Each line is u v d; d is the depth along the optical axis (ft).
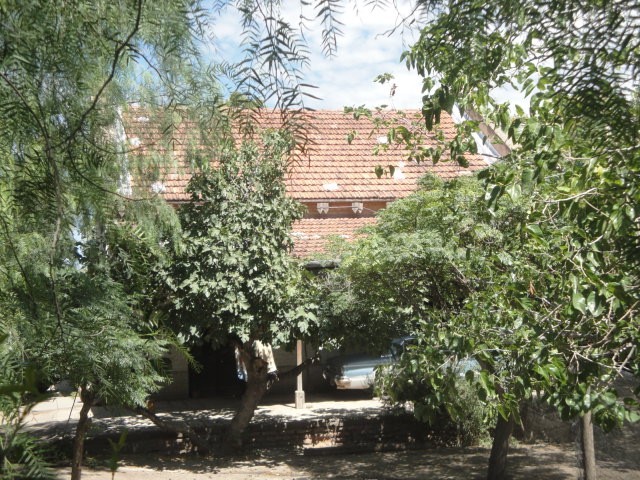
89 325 11.08
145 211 12.83
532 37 7.26
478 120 18.95
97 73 8.58
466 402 40.24
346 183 57.82
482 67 8.31
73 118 8.43
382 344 38.32
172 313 39.24
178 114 9.00
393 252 31.86
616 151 9.23
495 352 17.47
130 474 36.94
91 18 7.95
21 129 7.77
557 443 42.29
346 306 36.76
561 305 14.61
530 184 13.80
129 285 19.49
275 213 40.14
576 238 13.61
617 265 12.31
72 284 11.29
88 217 9.22
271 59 5.83
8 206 8.16
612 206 11.37
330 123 64.90
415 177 59.00
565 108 7.15
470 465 40.24
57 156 8.32
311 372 61.72
